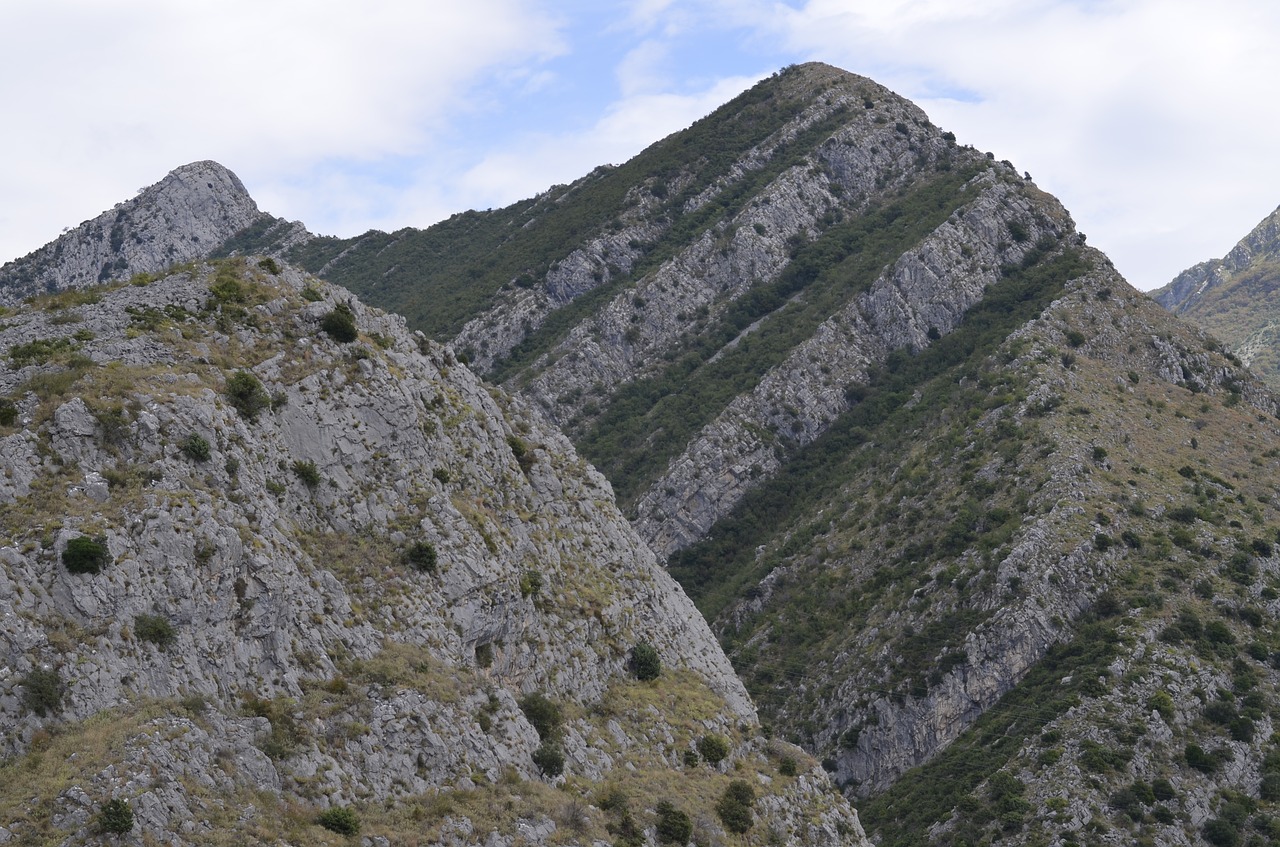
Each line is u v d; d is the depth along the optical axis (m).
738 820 64.75
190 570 46.41
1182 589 116.75
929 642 121.06
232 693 46.53
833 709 122.12
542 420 85.81
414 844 46.78
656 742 67.12
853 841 72.12
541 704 61.16
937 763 110.75
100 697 41.59
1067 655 114.19
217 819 41.22
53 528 43.75
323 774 46.59
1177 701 105.69
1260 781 100.44
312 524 57.06
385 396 63.38
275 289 64.44
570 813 54.69
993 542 125.69
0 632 40.44
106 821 37.81
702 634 81.81
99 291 61.59
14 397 48.31
